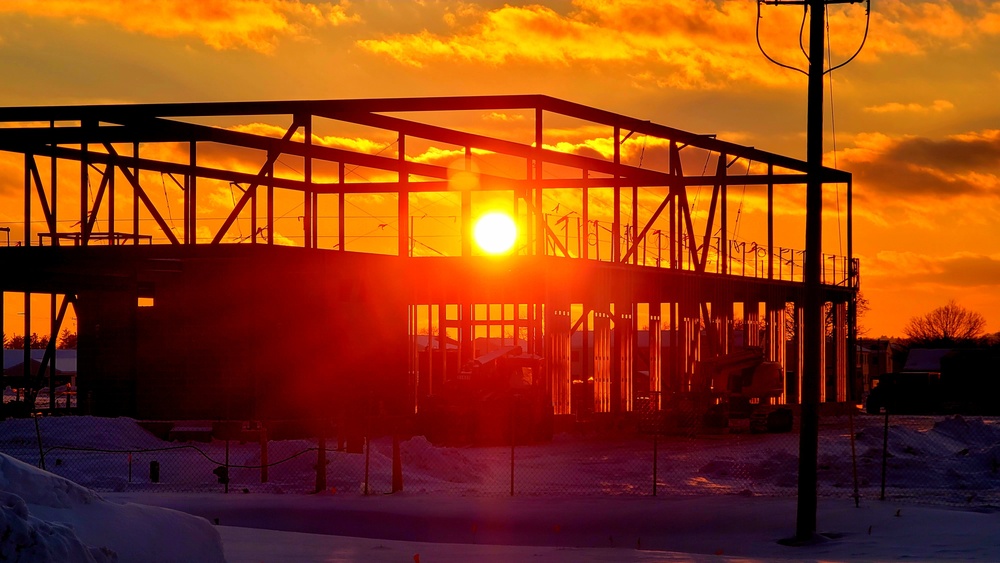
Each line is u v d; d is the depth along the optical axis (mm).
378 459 38156
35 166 65438
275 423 56344
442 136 69375
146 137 65375
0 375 63031
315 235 80938
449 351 73438
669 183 77875
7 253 58562
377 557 19438
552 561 19047
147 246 57250
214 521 25922
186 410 59094
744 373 70062
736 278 83375
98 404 61875
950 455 45250
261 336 58625
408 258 65562
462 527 25109
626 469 42250
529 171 71438
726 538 23234
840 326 98125
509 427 57188
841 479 37312
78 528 13391
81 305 62938
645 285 74562
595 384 67812
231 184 73938
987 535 22156
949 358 107938
